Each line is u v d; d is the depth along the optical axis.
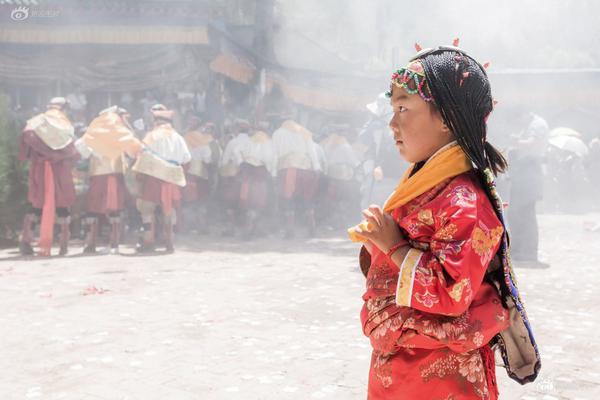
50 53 13.61
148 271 6.94
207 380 3.41
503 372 3.51
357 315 4.86
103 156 8.09
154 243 8.63
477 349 1.51
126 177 8.55
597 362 3.67
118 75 13.75
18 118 9.83
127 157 8.58
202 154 10.77
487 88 1.49
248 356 3.82
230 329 4.45
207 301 5.38
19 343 4.13
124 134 8.16
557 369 3.54
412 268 1.38
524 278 6.50
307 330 4.42
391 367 1.53
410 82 1.46
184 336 4.27
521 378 1.63
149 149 8.23
